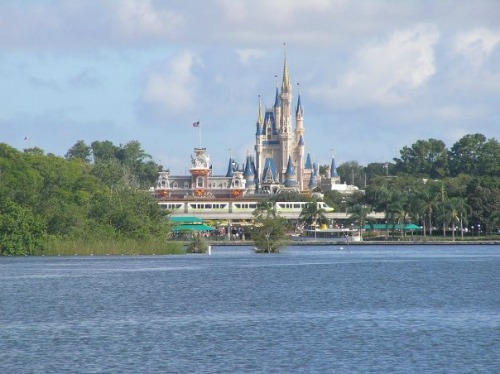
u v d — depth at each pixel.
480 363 143.38
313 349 155.00
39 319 190.75
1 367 141.50
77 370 139.50
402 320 187.75
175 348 156.38
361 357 148.12
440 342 160.50
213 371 138.62
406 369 139.50
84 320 189.38
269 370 139.25
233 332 172.50
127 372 138.00
